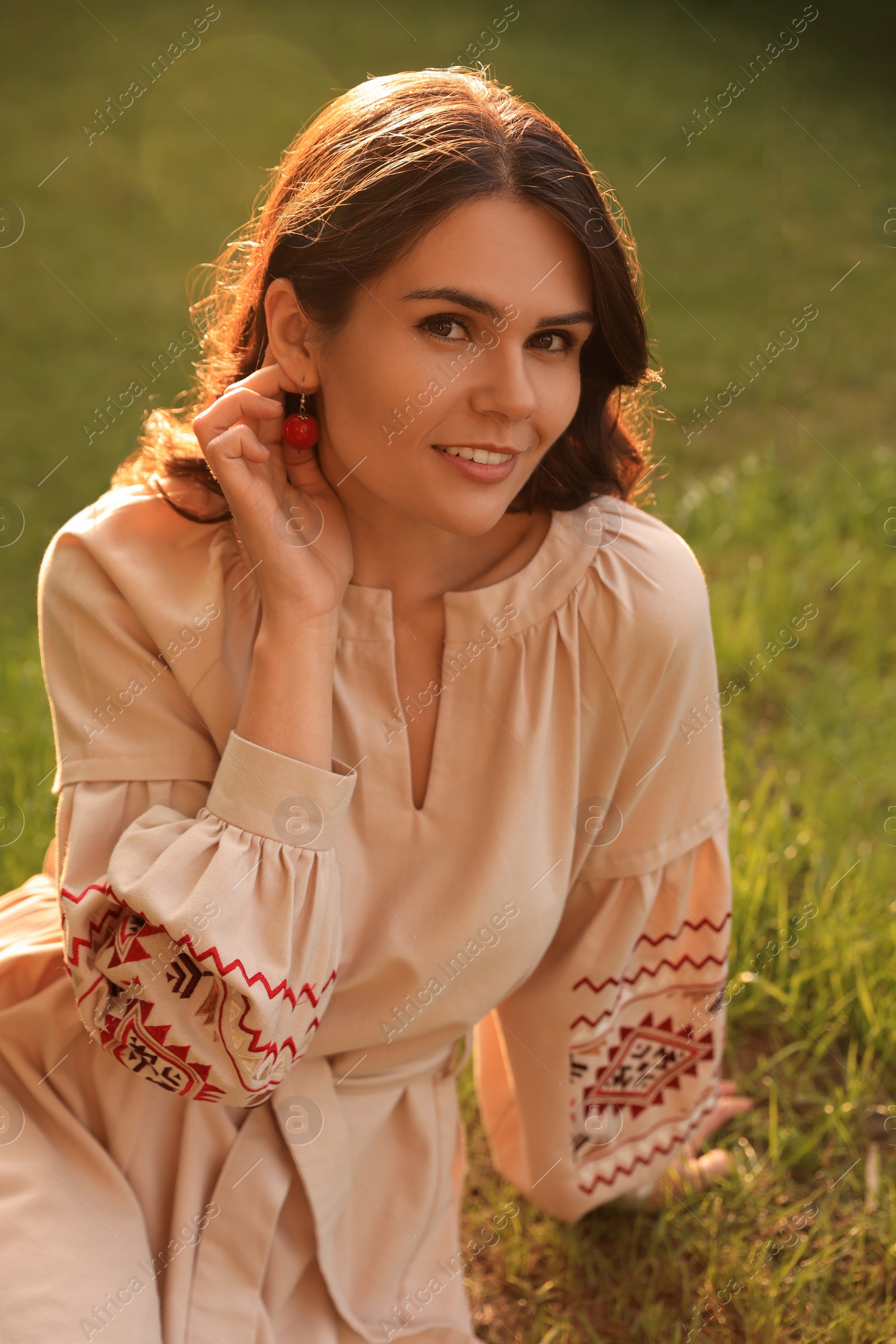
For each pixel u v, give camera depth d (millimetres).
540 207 1302
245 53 9656
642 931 1780
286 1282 1578
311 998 1429
